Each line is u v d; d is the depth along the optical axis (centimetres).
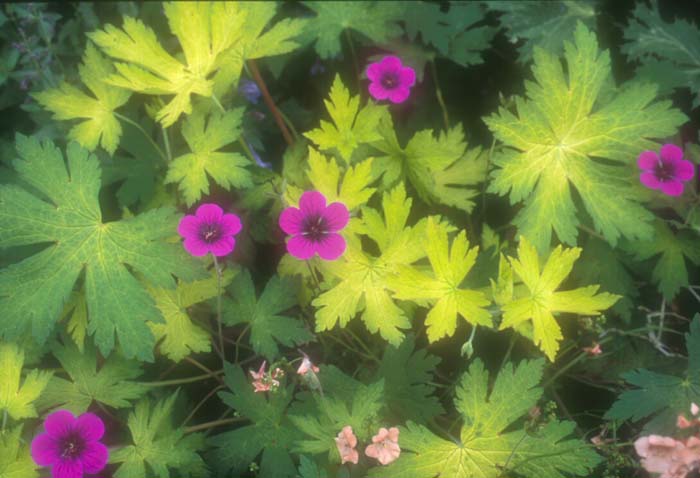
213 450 60
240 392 60
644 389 58
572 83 64
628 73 79
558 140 64
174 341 62
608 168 63
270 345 62
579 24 64
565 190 63
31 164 62
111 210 77
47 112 79
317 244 59
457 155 68
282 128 77
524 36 77
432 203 72
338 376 61
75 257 60
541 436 56
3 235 60
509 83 83
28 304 59
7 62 80
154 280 60
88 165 62
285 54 83
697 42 74
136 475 58
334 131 66
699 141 71
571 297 58
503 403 57
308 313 67
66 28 84
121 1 86
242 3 72
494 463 57
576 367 68
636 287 70
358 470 58
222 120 65
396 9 78
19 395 60
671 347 69
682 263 66
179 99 67
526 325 63
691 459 54
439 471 56
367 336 68
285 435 60
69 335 63
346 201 63
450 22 80
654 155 62
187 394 69
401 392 60
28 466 59
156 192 73
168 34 86
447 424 65
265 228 74
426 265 64
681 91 75
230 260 73
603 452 61
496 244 67
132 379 68
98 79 70
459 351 69
